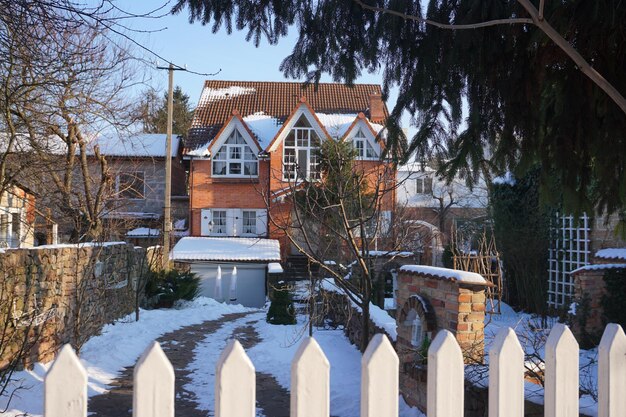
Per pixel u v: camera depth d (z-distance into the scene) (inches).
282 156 1082.1
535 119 214.8
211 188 1115.3
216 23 239.9
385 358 87.9
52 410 76.5
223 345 484.4
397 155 246.2
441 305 265.7
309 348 85.3
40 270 352.8
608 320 413.4
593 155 204.2
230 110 1223.5
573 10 171.0
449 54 206.7
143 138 1208.2
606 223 226.4
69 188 562.9
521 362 95.8
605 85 146.5
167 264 851.4
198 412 288.8
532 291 630.5
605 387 102.0
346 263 540.4
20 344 313.0
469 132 223.8
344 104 1202.0
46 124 390.6
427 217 1237.1
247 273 952.9
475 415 217.8
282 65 248.8
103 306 513.0
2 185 377.7
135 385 79.0
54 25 240.1
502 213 633.0
